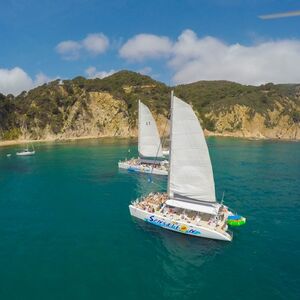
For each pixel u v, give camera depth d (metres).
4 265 27.47
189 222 32.69
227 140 142.00
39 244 31.69
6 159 89.81
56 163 80.69
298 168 69.38
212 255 28.72
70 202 46.12
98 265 27.34
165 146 94.50
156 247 30.45
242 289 23.61
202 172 32.75
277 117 172.12
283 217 38.16
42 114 155.25
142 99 165.75
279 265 26.83
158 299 22.58
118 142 130.50
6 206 44.62
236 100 180.00
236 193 49.12
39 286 24.25
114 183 57.22
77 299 22.59
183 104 31.91
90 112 162.12
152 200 39.06
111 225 36.38
